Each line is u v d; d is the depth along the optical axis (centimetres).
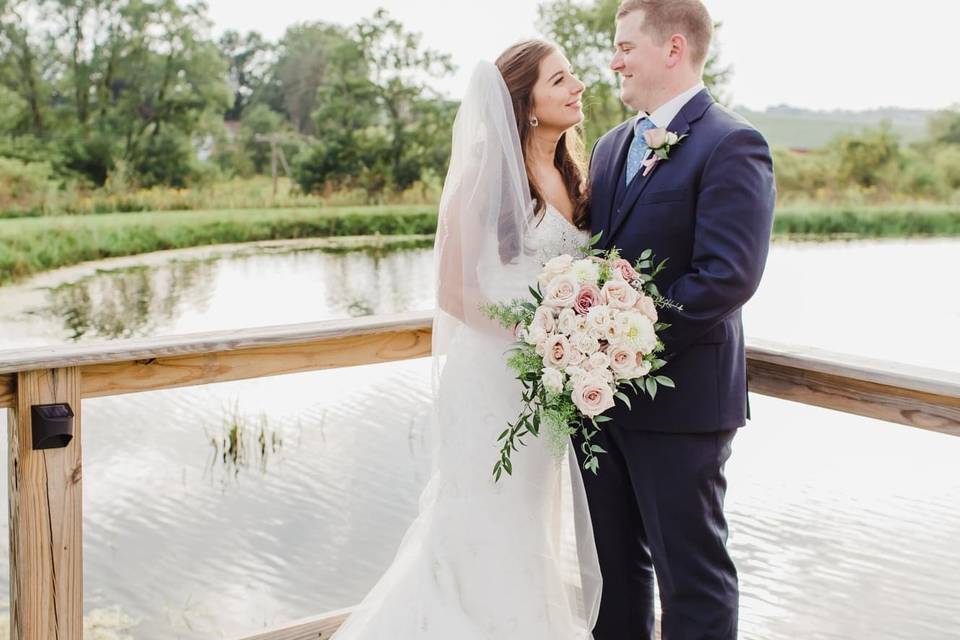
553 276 220
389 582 252
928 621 431
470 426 240
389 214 2770
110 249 2397
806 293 1466
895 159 3075
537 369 219
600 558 254
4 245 2256
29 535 228
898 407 227
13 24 2450
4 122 2488
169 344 236
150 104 2648
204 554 525
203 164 2747
